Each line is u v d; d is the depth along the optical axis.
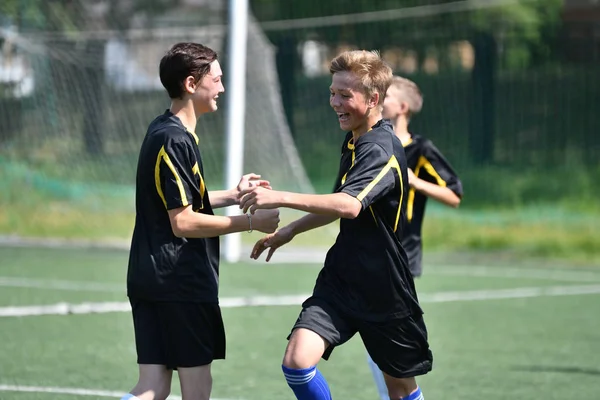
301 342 9.70
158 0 53.81
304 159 51.00
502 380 15.70
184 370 9.70
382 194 9.76
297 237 38.50
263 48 37.19
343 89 10.13
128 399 9.50
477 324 21.97
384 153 9.89
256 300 25.08
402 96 13.68
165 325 9.68
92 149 39.78
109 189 39.88
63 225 39.56
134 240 9.80
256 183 10.92
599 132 52.25
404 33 56.94
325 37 57.00
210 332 9.79
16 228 39.22
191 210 9.52
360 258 10.02
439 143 53.12
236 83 30.97
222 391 14.66
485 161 51.88
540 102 53.38
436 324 21.95
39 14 39.97
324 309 9.97
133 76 40.12
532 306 25.03
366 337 10.12
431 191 13.21
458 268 34.59
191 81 9.84
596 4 55.84
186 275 9.61
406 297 10.11
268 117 36.88
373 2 57.31
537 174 50.25
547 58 54.81
